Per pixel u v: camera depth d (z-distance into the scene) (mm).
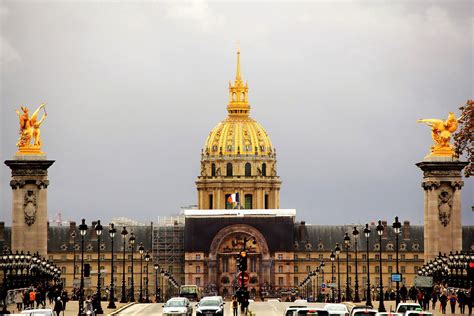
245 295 199625
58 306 177000
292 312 155000
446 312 186250
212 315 173250
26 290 192000
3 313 160375
